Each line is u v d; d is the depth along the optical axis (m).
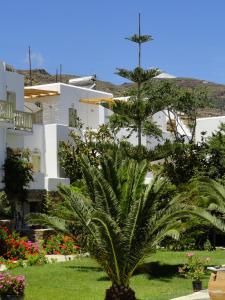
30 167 33.28
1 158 32.59
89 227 15.44
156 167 33.84
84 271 21.73
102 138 37.53
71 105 44.44
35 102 44.34
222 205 27.67
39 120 41.56
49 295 17.19
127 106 34.25
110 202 15.91
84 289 18.27
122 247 15.14
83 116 45.34
